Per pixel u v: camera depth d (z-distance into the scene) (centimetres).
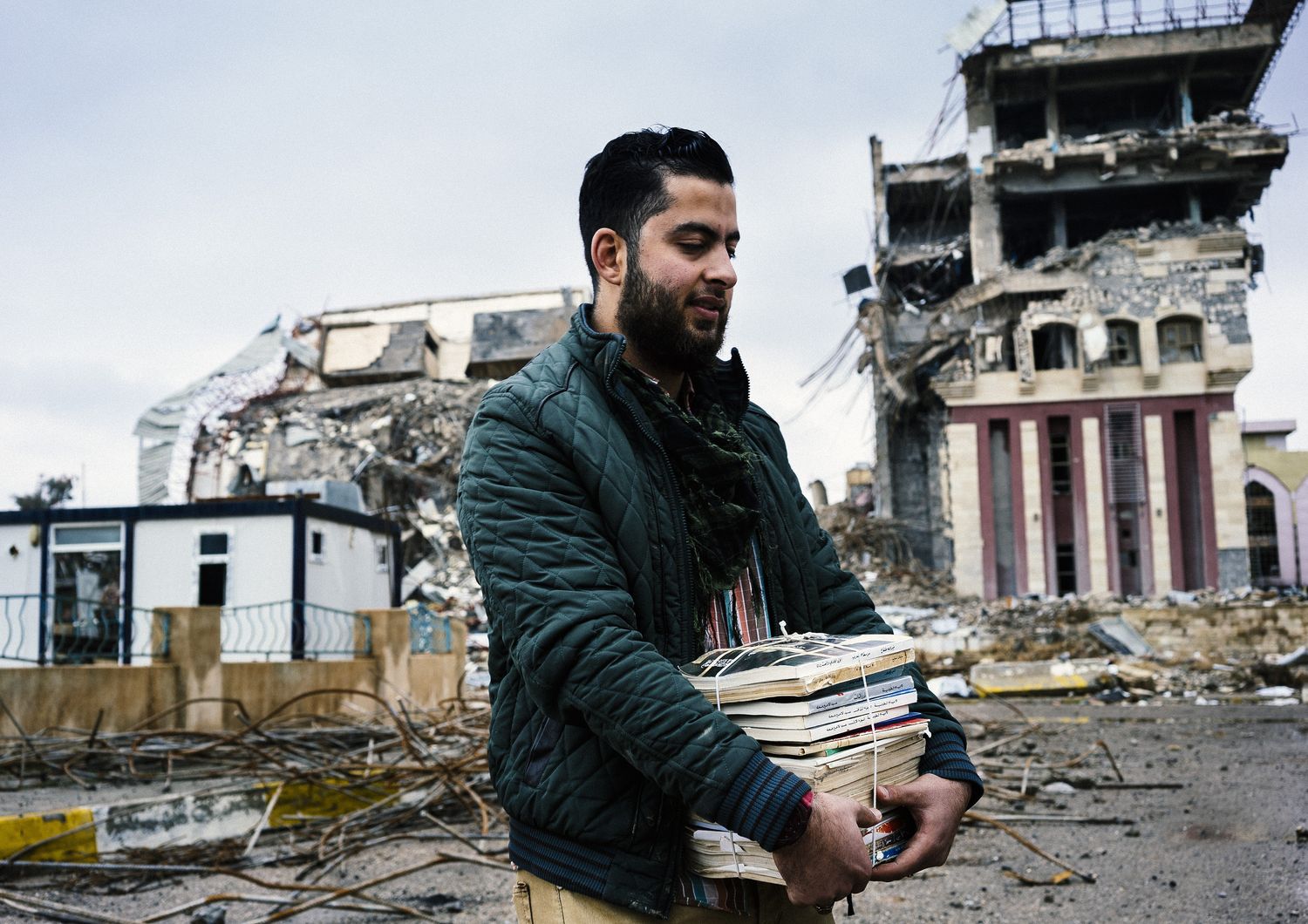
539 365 167
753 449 187
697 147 166
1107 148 3853
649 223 164
